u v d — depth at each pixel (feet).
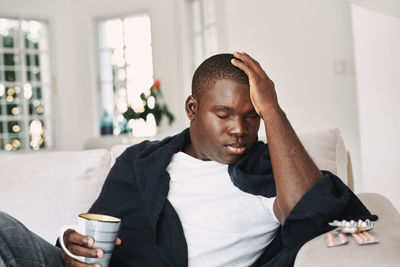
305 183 3.59
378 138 9.96
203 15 18.01
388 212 4.02
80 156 5.07
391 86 9.51
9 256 2.90
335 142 5.08
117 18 21.13
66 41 21.97
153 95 17.83
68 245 3.34
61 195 4.83
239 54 3.99
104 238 3.24
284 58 13.84
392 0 6.94
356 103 12.70
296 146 3.71
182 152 4.32
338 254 2.87
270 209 4.06
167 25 19.76
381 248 2.87
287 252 3.49
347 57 12.79
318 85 13.30
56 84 21.88
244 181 3.99
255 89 3.81
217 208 4.06
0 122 21.20
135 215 4.11
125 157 4.53
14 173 4.90
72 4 21.89
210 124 3.92
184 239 3.94
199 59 18.61
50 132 22.13
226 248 4.00
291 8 13.58
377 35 9.71
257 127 3.98
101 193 4.32
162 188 4.11
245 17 14.57
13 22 21.22
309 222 3.49
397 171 9.53
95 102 21.77
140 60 20.70
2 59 21.15
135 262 3.95
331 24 12.98
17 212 4.75
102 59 21.66
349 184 5.33
